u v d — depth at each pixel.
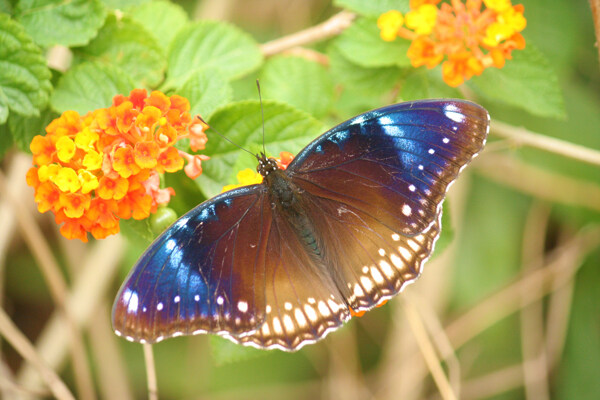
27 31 0.50
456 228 0.57
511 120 0.57
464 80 0.52
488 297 0.58
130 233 0.50
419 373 0.57
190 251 0.48
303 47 0.57
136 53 0.51
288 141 0.50
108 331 0.57
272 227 0.49
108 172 0.48
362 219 0.49
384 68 0.52
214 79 0.50
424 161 0.48
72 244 0.57
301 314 0.48
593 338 0.58
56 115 0.50
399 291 0.48
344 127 0.49
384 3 0.52
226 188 0.49
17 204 0.54
